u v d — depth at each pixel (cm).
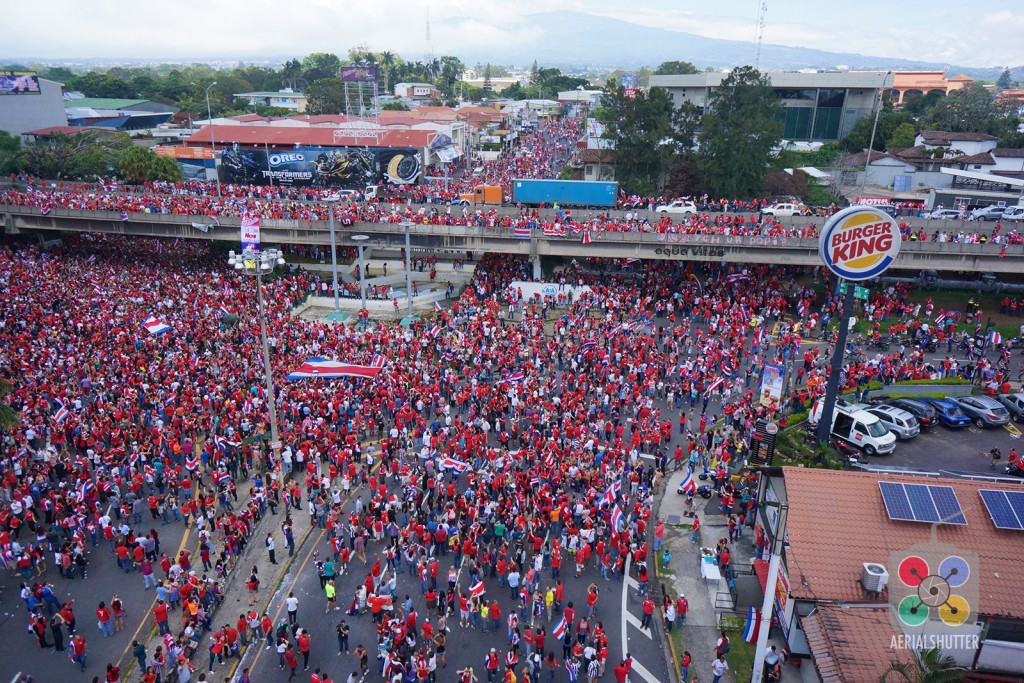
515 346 5250
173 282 6800
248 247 3475
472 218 7125
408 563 3128
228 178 11244
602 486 3500
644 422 4216
